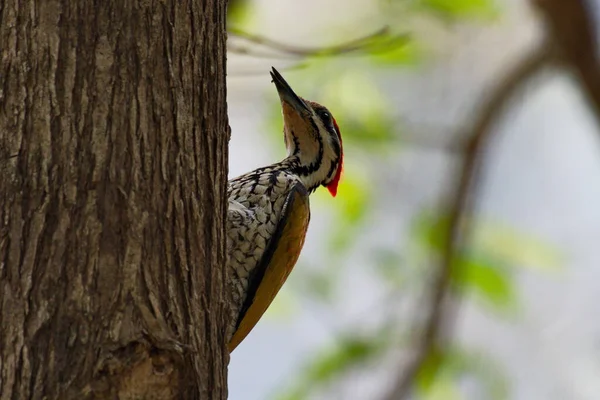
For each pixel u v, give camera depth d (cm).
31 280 496
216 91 583
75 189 511
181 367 500
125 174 521
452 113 1397
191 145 554
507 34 1447
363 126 1312
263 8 1326
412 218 1330
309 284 1268
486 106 1385
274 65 1120
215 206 565
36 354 486
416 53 1353
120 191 518
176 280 525
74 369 485
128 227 515
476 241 1313
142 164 529
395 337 1279
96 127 521
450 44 1409
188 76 561
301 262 1283
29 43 527
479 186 1379
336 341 1249
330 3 1352
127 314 501
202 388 525
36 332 489
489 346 1345
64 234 504
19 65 524
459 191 1359
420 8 1316
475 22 1371
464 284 1287
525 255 1297
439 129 1375
